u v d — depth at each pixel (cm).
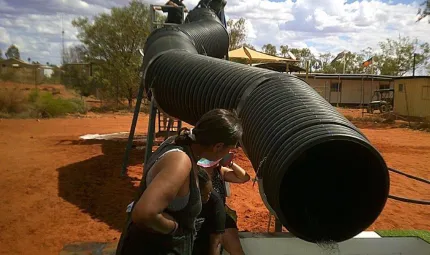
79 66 3894
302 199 361
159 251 281
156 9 1137
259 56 2409
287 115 353
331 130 315
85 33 3183
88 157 1228
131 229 291
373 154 310
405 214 796
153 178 271
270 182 326
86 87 3869
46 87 4925
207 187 309
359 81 4084
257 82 439
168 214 277
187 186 277
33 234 668
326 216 350
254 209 794
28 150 1330
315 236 332
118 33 3078
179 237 283
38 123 2089
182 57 684
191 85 569
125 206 805
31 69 6200
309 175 381
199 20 1050
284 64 2975
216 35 1014
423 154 1418
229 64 555
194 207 284
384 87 4091
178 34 892
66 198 845
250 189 934
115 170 1075
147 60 837
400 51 5428
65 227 698
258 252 424
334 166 369
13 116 2305
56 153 1284
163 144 293
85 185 936
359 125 2436
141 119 2423
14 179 969
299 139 315
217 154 287
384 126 2384
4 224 705
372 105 3384
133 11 3136
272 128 351
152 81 713
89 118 2417
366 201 341
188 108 580
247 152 418
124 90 3089
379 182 324
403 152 1454
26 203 811
